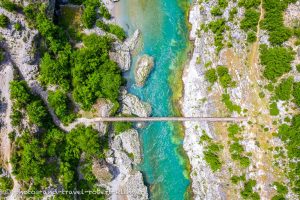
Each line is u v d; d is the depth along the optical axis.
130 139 57.03
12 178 49.00
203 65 56.53
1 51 49.88
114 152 56.62
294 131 51.31
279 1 51.97
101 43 55.94
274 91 52.91
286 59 51.56
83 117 55.22
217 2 55.44
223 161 54.78
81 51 54.72
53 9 53.88
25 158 49.06
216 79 55.22
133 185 56.78
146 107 57.72
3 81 50.16
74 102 55.06
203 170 56.50
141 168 57.81
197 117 56.59
